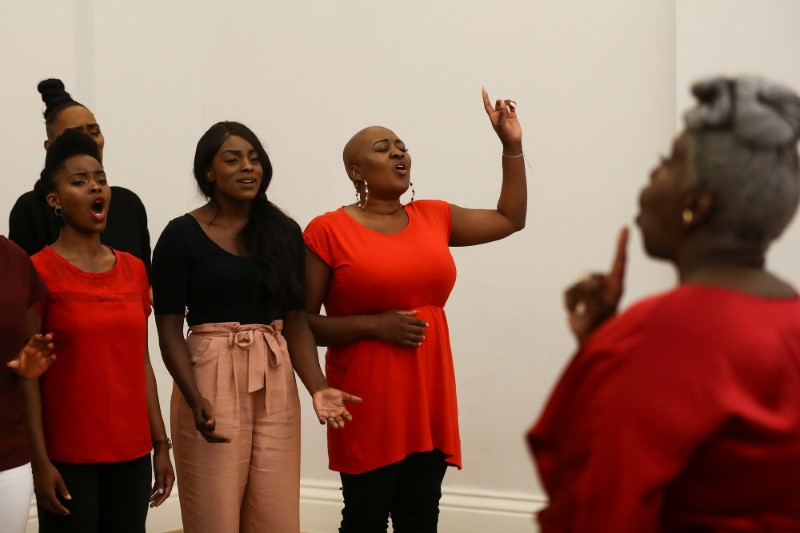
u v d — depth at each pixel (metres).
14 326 2.83
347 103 5.45
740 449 1.36
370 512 3.51
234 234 3.32
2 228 4.75
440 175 5.23
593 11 4.88
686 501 1.42
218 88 5.73
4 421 2.78
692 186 1.47
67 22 5.11
